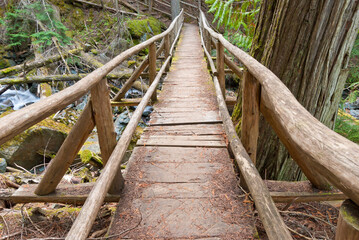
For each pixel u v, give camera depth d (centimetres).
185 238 170
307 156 73
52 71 933
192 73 641
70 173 390
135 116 250
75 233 131
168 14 1709
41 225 216
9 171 399
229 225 180
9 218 224
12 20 1095
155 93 446
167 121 365
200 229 177
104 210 235
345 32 225
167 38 659
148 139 312
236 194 211
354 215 57
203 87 528
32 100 805
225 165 254
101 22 1351
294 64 241
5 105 756
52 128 502
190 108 416
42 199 218
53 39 922
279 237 116
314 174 209
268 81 132
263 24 277
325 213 231
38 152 492
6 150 448
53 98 128
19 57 1115
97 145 483
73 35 1222
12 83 713
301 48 234
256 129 211
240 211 192
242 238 169
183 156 273
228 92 872
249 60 189
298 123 83
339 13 216
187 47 1033
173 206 199
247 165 171
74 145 198
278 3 247
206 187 221
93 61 934
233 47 274
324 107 252
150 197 210
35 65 799
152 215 191
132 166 256
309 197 216
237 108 352
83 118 192
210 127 346
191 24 1850
